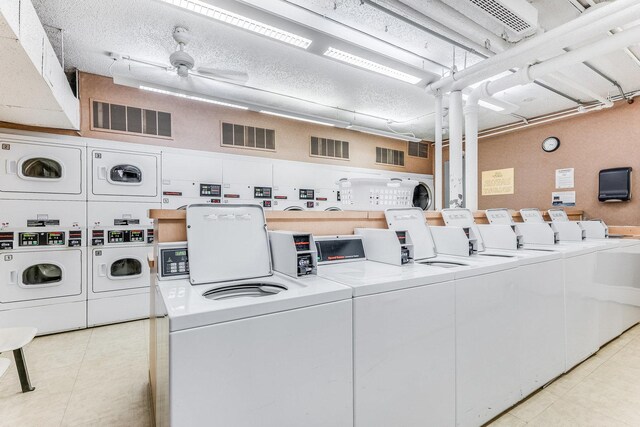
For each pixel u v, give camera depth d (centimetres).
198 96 394
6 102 285
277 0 261
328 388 123
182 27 310
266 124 543
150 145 421
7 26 170
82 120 390
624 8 231
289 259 159
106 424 191
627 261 317
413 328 147
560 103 505
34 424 192
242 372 104
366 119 606
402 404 144
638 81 426
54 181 354
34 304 341
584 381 228
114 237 383
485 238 288
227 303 108
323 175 587
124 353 295
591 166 503
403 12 277
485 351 177
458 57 378
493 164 641
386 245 203
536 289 208
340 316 126
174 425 93
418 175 739
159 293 135
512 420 186
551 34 266
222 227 172
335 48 307
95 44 339
